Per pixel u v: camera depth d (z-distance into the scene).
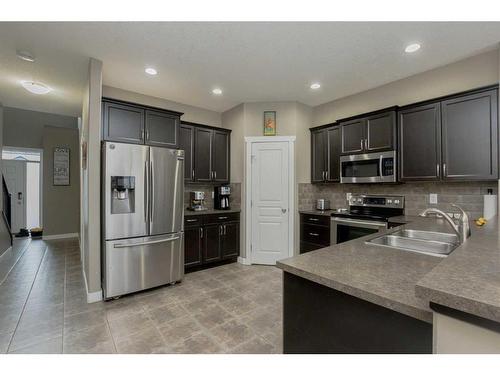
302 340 1.11
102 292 2.57
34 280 3.12
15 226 6.45
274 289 2.85
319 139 3.89
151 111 3.07
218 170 4.02
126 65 2.74
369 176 3.13
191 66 2.77
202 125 3.82
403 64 2.74
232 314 2.28
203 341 1.87
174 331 2.00
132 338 1.90
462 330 0.64
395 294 0.83
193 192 3.93
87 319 2.18
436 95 2.82
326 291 1.03
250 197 3.87
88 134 2.59
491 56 2.46
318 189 4.14
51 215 5.64
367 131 3.17
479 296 0.61
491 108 2.28
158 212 2.86
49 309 2.36
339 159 3.59
